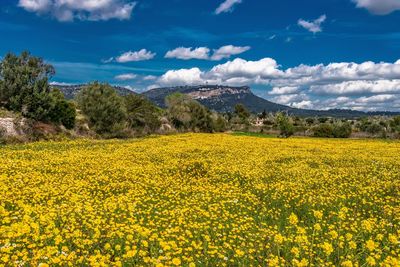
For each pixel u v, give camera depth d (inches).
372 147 1667.1
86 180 709.3
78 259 324.8
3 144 1326.3
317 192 685.9
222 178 817.5
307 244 392.5
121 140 1750.7
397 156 1288.1
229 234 426.9
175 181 751.1
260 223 480.4
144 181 737.0
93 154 1090.7
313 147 1612.9
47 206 494.3
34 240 351.6
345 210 513.3
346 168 986.7
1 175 651.5
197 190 674.8
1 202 498.3
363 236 443.5
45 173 745.0
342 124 2957.7
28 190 569.6
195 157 1142.3
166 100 3169.3
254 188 719.7
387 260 339.6
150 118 2393.0
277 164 1043.9
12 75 1697.8
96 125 1916.8
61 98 1884.8
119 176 772.6
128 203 522.9
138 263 339.6
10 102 1685.5
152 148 1334.9
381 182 781.9
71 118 1824.6
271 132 3398.1
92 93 1929.1
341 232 460.1
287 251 386.6
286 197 643.5
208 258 361.4
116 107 1961.1
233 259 366.0
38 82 1739.7
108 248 360.5
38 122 1668.3
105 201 536.1
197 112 3129.9
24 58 1763.0
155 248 364.8
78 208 460.8
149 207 526.0
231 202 586.9
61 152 1111.6
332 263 368.5
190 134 2556.6
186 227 442.9
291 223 455.8
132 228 402.6
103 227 413.4
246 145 1619.1
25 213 440.1
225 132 3346.5
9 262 303.6
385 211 566.3
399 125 2974.9
